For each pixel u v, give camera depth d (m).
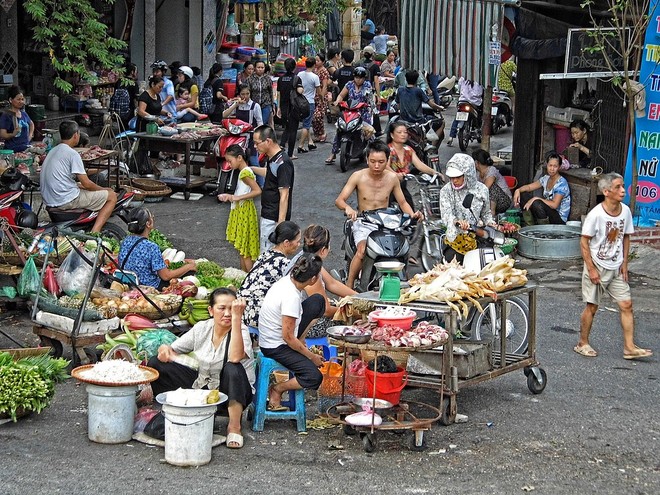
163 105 19.91
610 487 7.31
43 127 20.16
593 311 10.41
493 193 15.14
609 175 10.12
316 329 9.30
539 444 8.11
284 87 21.73
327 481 7.26
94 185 13.12
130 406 7.90
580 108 16.83
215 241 15.11
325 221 16.36
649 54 14.37
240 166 12.55
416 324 9.02
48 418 8.39
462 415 8.65
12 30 21.12
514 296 9.77
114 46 17.02
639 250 14.35
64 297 9.87
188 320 10.04
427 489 7.16
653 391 9.45
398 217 11.34
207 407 7.40
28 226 11.93
